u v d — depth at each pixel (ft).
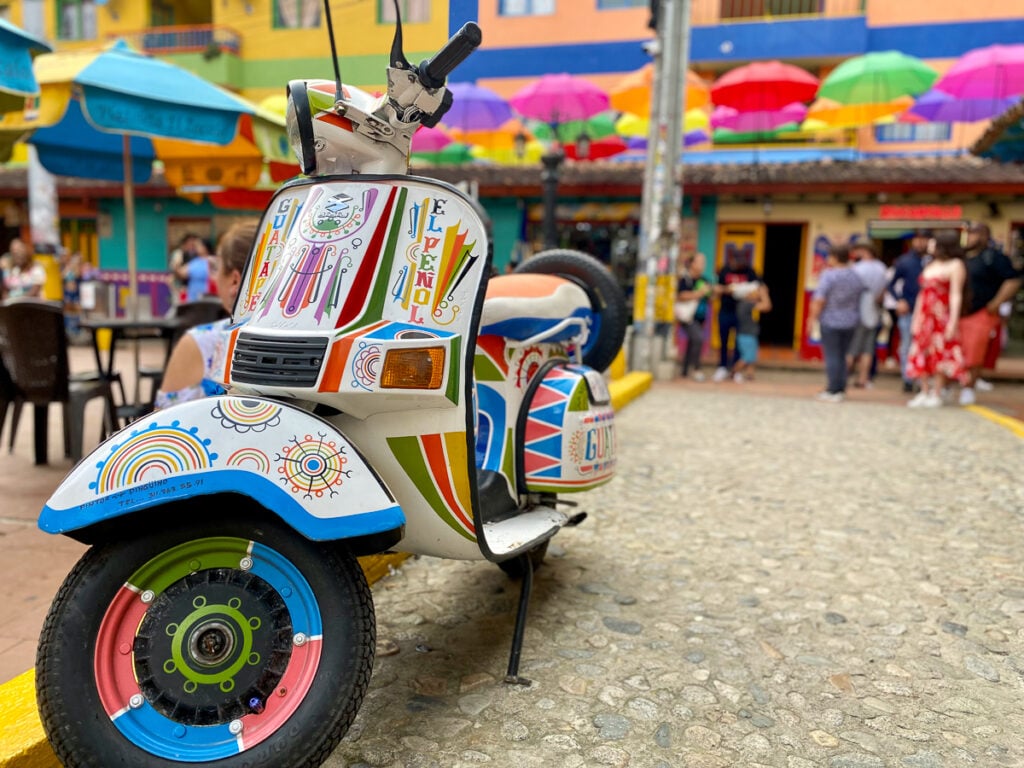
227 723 6.24
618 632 10.37
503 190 51.65
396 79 7.20
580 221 53.83
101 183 54.85
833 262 31.42
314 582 6.39
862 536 14.42
